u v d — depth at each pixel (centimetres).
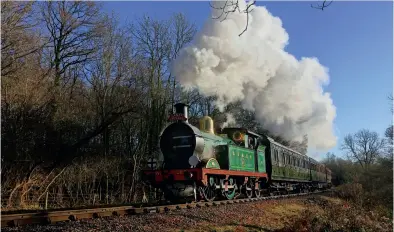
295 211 1486
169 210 1139
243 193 1806
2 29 1571
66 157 1861
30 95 1705
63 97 2177
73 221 879
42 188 1717
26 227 798
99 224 848
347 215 1268
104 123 2012
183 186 1424
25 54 1706
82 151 2084
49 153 1805
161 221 923
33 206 1540
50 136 1817
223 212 1148
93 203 1836
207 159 1437
